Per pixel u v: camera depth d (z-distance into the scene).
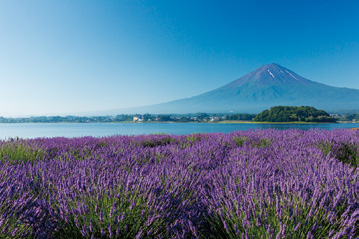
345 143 5.93
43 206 1.89
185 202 2.26
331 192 2.18
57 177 2.66
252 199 2.15
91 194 2.13
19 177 2.62
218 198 2.29
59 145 6.30
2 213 1.75
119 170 2.97
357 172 3.38
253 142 6.43
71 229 1.85
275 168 3.49
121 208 1.94
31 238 1.80
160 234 1.91
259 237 1.77
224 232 1.99
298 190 2.28
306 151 4.61
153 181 2.39
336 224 1.83
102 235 1.74
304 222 1.83
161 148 5.43
